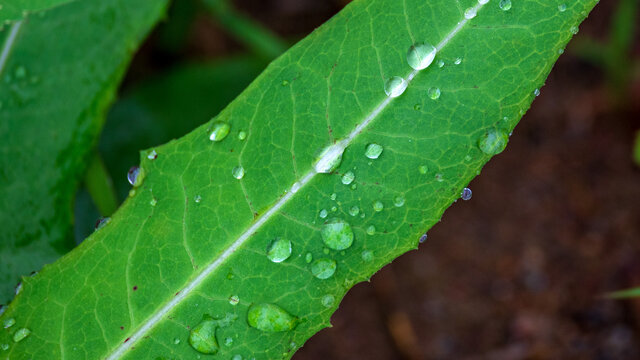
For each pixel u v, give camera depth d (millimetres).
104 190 261
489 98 223
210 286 227
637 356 390
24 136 254
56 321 228
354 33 227
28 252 250
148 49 409
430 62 224
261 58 373
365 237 225
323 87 227
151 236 228
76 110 257
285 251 226
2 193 251
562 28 222
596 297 408
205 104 354
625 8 396
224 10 365
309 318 226
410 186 224
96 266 228
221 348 226
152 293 228
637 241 417
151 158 230
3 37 254
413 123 224
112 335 227
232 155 228
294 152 227
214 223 228
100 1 259
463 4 224
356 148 225
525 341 406
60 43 257
